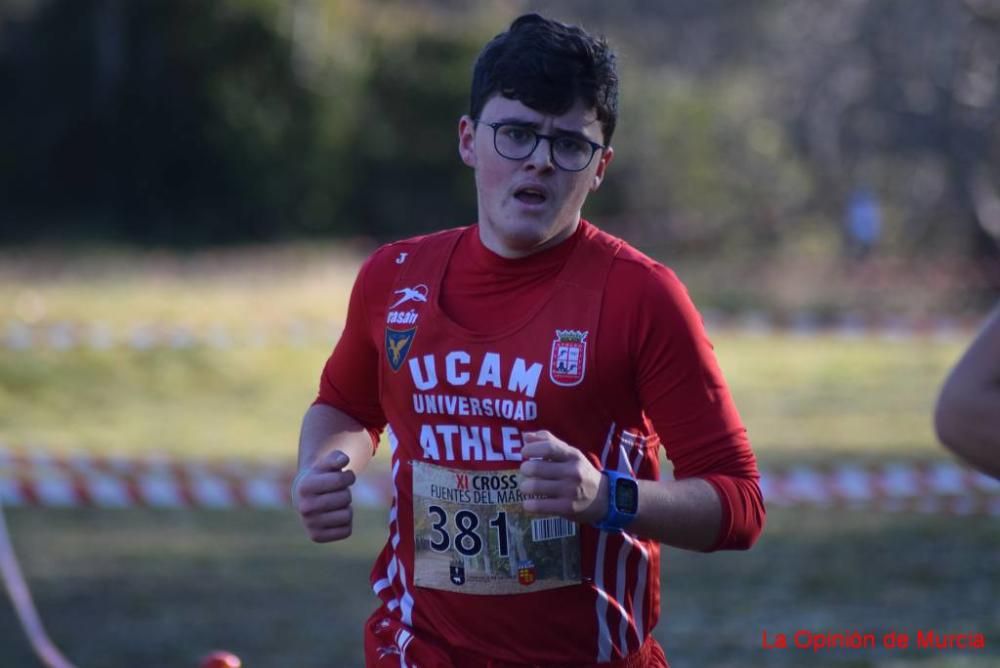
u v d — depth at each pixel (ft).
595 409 29.25
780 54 413.59
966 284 278.46
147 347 168.35
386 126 363.56
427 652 30.50
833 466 121.60
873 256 319.68
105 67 329.31
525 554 29.50
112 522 100.99
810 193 369.09
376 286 31.83
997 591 74.95
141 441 135.95
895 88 358.02
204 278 234.38
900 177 372.17
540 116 28.94
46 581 82.02
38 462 102.73
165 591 79.30
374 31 370.53
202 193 334.44
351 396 33.37
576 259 29.78
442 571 30.30
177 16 328.70
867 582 78.07
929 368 198.39
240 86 333.21
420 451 30.53
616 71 29.76
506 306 29.94
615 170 361.30
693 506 28.27
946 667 59.93
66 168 331.16
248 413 155.02
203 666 32.60
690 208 361.51
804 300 280.31
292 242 333.83
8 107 332.19
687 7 435.12
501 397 29.43
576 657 29.91
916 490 79.46
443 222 367.45
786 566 82.84
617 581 30.07
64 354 161.58
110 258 273.13
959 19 336.70
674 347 28.99
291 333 186.29
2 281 208.64
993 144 334.03
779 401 170.19
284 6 334.85
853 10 378.12
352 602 77.00
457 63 370.94
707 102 376.89
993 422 20.89
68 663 64.03
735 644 65.16
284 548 92.27
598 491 27.45
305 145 343.05
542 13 30.53
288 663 63.87
